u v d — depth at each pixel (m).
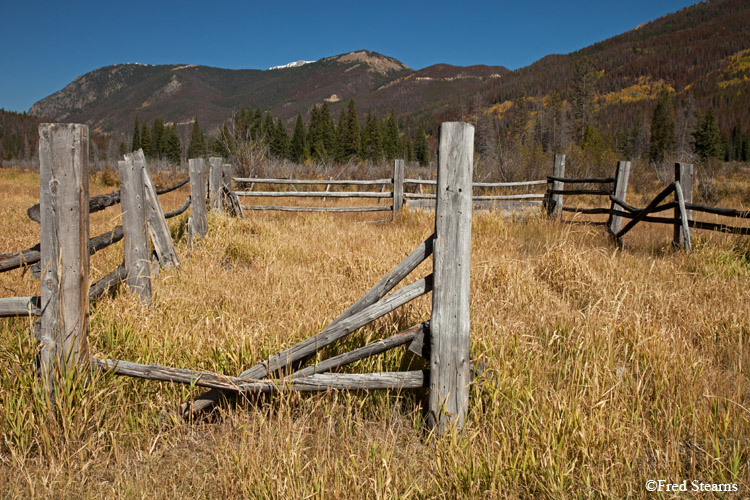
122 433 2.26
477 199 9.85
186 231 6.35
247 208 9.70
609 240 7.17
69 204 2.20
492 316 3.26
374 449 2.09
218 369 2.63
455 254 2.24
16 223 8.37
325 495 1.90
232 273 4.86
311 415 2.43
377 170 22.00
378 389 2.46
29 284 3.88
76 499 1.94
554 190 9.16
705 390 2.52
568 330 3.22
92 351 2.52
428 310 3.50
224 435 2.28
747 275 4.78
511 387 2.41
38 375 2.25
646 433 2.15
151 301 3.68
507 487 1.92
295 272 4.87
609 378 2.54
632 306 3.73
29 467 2.05
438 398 2.31
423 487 2.00
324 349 2.76
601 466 2.00
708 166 27.89
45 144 2.17
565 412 2.17
